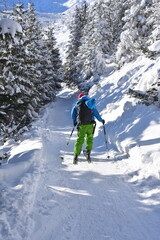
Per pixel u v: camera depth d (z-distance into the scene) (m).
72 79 35.44
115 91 13.09
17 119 10.57
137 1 16.80
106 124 8.10
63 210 3.19
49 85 25.31
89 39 26.38
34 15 22.94
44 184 4.07
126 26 16.89
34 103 14.72
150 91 6.84
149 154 4.38
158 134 5.04
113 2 27.55
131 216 3.00
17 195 3.24
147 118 5.96
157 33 10.53
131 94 7.25
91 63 25.42
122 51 18.09
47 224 2.85
